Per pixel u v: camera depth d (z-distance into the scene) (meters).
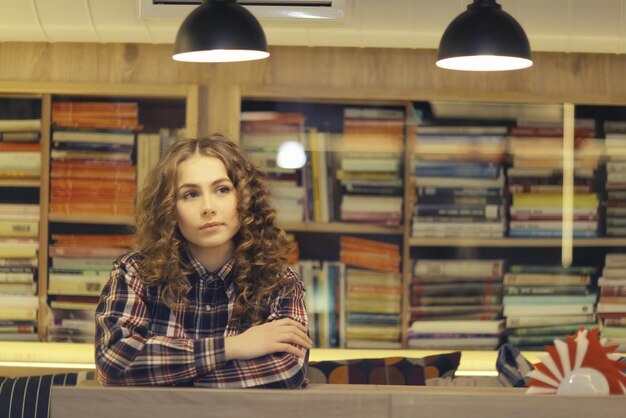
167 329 2.54
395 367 3.62
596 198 4.30
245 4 4.01
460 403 2.27
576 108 4.27
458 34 3.37
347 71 4.23
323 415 2.27
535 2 4.05
